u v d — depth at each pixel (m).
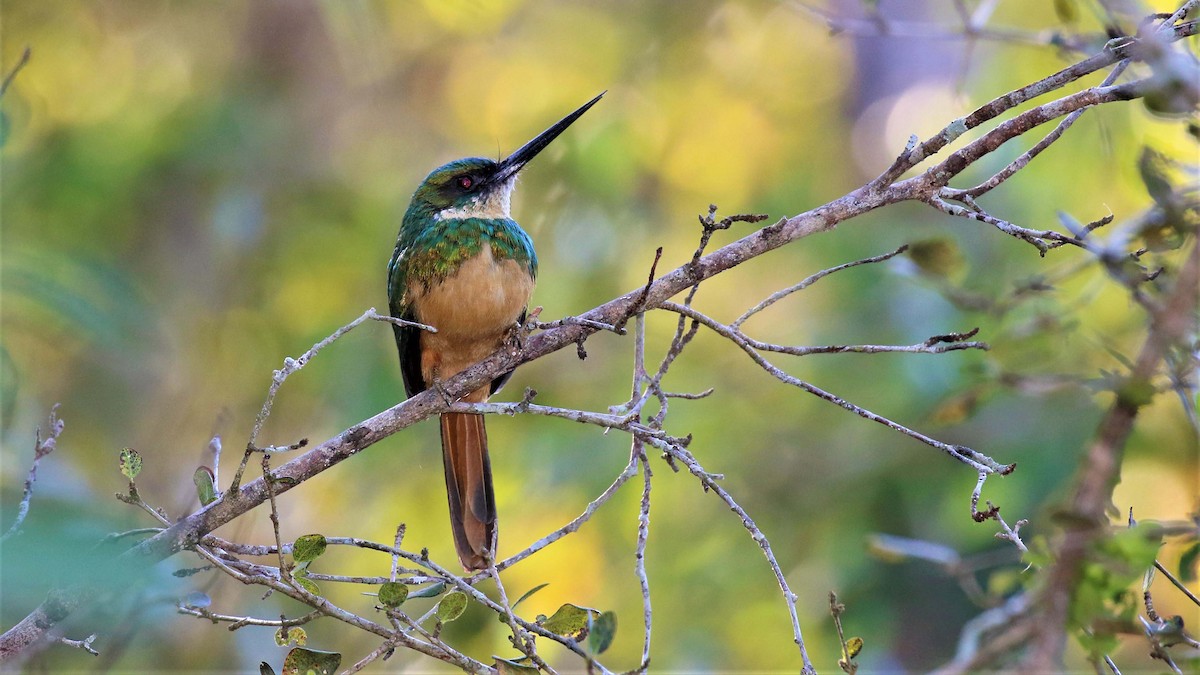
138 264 11.77
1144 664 8.45
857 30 7.48
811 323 11.80
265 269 12.24
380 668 10.16
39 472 7.15
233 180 12.30
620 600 11.10
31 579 2.83
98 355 10.30
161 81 13.28
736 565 10.88
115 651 4.95
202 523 5.29
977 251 10.95
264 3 13.80
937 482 10.31
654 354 12.09
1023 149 10.89
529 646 4.79
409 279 7.52
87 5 13.19
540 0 14.70
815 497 10.91
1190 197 4.74
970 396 5.77
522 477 11.43
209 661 9.38
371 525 11.55
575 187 12.85
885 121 15.50
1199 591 6.56
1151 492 10.15
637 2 14.75
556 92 14.39
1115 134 9.16
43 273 7.43
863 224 11.67
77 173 11.51
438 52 14.52
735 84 15.18
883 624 10.10
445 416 7.34
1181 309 4.17
